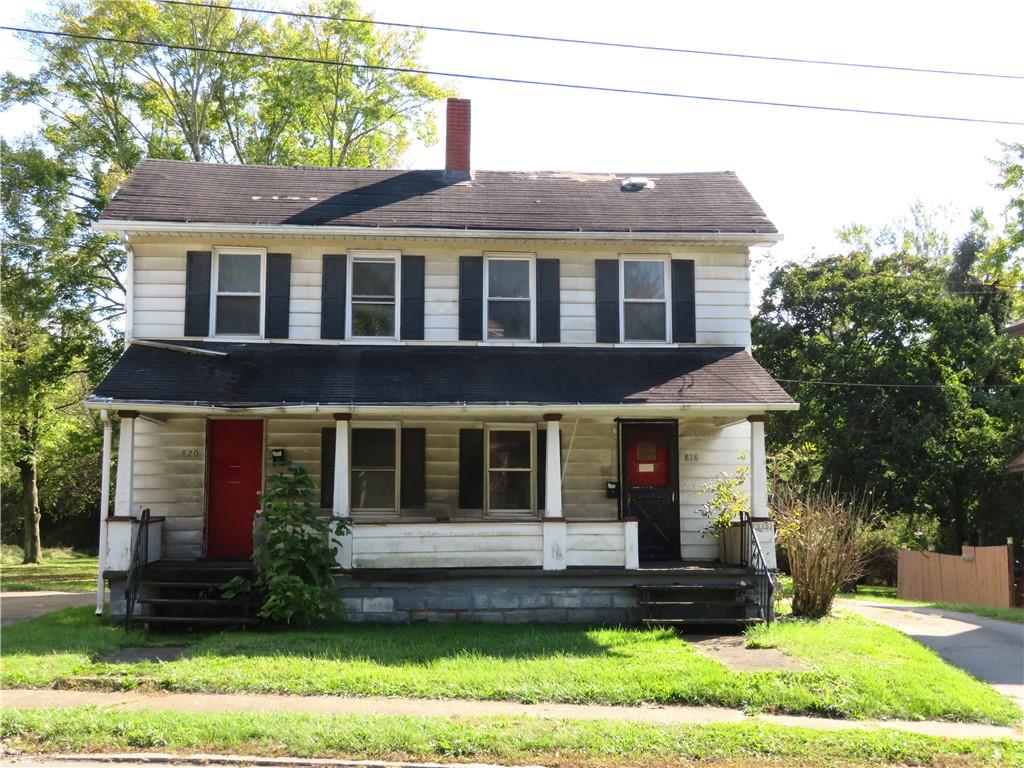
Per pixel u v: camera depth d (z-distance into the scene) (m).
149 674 9.48
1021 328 24.30
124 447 13.23
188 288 15.55
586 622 13.62
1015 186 26.84
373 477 15.63
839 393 27.77
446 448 15.81
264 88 29.91
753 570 13.59
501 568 13.55
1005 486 26.81
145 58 27.56
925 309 27.72
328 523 12.98
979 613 16.48
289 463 12.82
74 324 26.69
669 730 7.72
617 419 15.85
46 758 6.95
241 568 13.19
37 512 34.19
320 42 29.61
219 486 15.30
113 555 13.00
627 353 15.95
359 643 11.26
